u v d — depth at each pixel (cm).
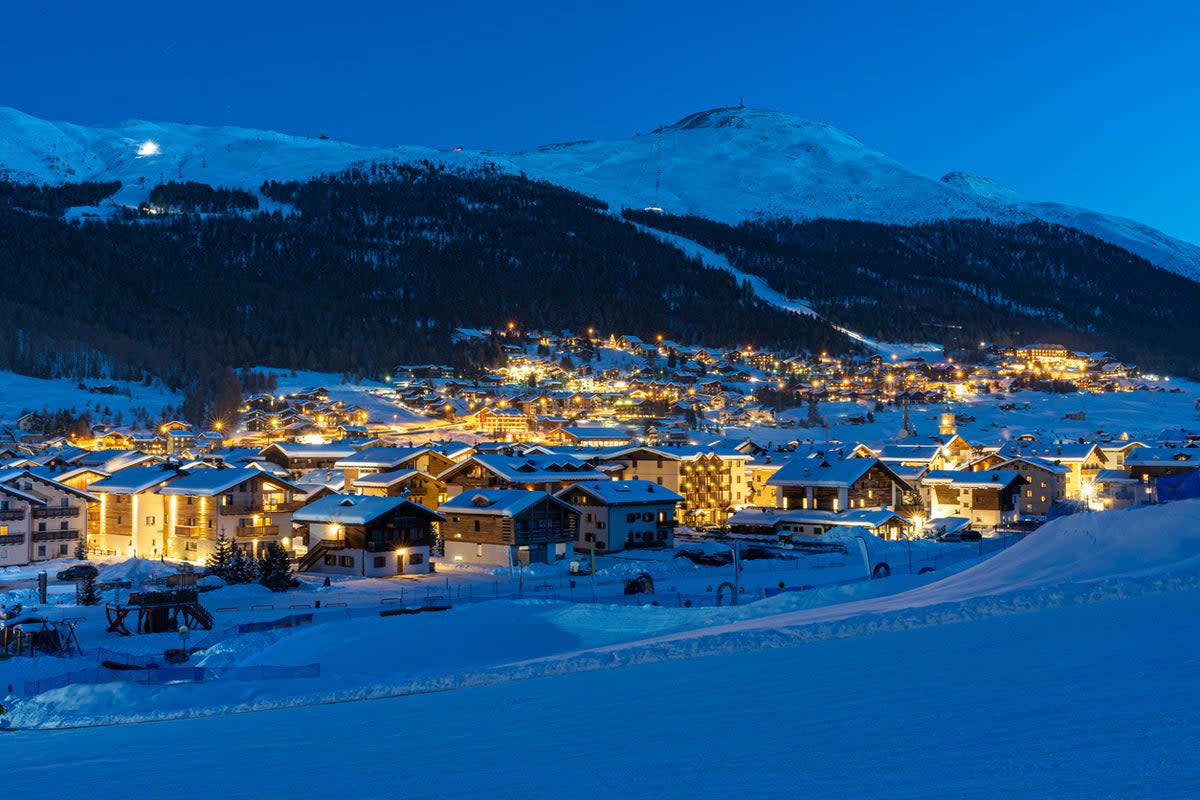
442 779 1014
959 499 10644
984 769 816
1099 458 12862
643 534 8025
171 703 2414
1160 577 2108
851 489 9456
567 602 4131
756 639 2075
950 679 1342
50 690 2692
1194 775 716
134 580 6003
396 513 6775
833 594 3575
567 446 12188
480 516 7288
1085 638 1570
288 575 6091
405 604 5306
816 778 852
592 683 1784
